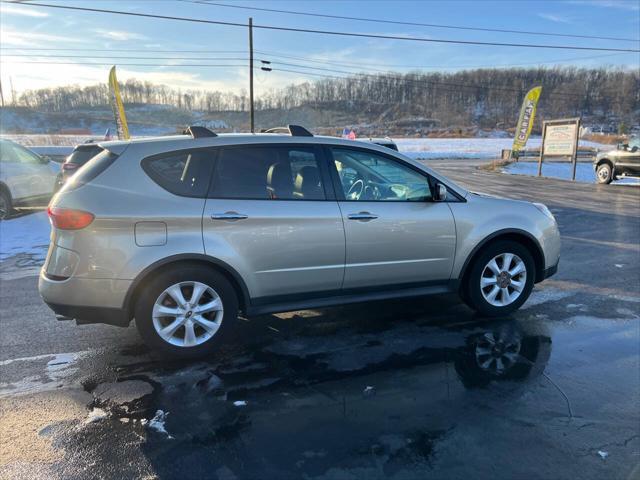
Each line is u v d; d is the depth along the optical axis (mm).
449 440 2781
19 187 10359
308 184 4004
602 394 3299
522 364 3756
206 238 3674
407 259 4305
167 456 2639
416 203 4332
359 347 4070
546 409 3105
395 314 4844
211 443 2758
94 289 3514
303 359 3848
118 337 4285
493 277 4699
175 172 3709
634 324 4590
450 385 3426
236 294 3918
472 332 4391
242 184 3824
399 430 2883
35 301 5266
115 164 3629
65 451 2680
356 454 2656
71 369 3678
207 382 3475
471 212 4516
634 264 6883
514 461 2592
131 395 3293
